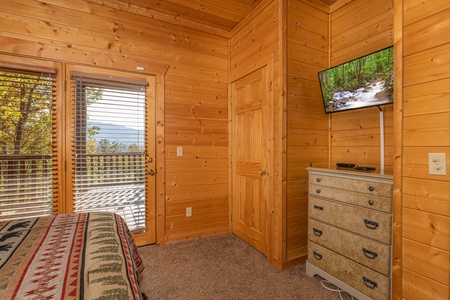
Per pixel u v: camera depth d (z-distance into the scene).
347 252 1.82
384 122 2.07
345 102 2.03
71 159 2.38
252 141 2.79
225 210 3.22
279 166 2.30
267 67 2.51
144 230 2.74
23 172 2.20
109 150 2.55
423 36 1.27
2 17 2.15
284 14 2.28
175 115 2.90
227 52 3.21
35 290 0.76
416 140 1.31
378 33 2.14
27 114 2.22
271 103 2.43
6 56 2.15
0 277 0.84
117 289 0.80
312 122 2.45
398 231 1.39
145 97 2.74
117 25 2.59
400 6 1.36
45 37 2.29
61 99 2.35
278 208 2.31
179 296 1.84
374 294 1.63
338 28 2.48
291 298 1.83
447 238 1.19
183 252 2.61
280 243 2.27
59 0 2.34
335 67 2.06
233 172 3.17
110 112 2.56
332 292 1.90
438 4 1.21
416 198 1.31
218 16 2.84
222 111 3.20
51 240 1.20
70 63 2.39
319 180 2.08
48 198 2.29
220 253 2.59
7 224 1.45
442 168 1.21
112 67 2.56
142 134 2.73
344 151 2.41
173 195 2.89
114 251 1.09
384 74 1.72
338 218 1.90
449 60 1.18
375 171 1.85
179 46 2.92
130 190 2.66
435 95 1.23
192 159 3.00
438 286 1.23
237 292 1.90
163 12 2.76
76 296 0.74
